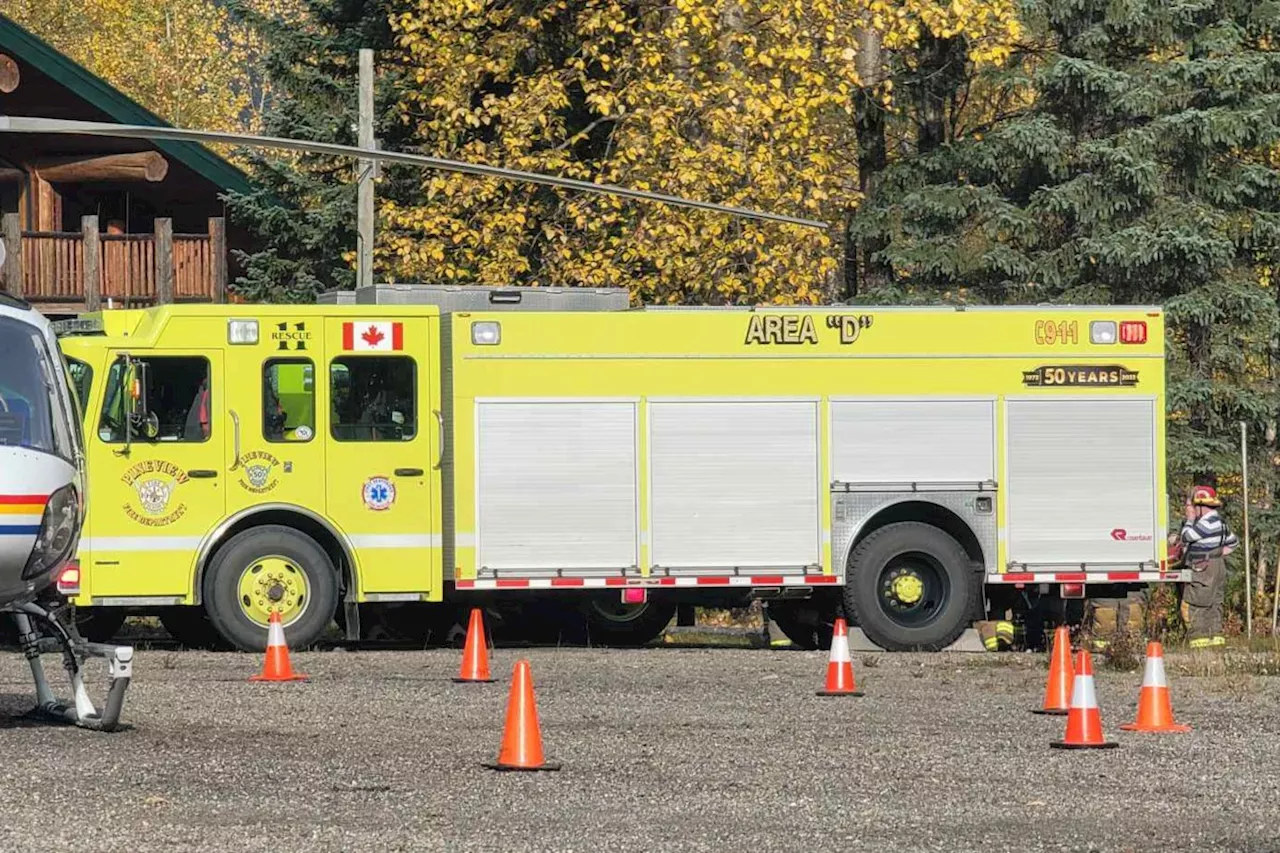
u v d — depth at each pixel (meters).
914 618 32.66
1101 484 33.09
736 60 46.62
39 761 17.59
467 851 13.88
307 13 53.94
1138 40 49.62
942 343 32.75
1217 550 36.06
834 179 46.56
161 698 23.16
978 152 49.62
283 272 49.84
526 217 45.47
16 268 50.34
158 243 50.69
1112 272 47.97
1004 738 20.56
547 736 20.27
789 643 37.59
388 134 49.94
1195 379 47.69
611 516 31.98
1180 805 16.39
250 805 15.54
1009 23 45.34
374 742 19.47
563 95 45.25
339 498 31.00
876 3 45.16
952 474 32.78
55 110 54.94
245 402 30.75
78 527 20.33
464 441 31.59
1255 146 48.50
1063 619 33.75
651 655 30.94
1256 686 26.73
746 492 32.31
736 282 44.03
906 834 14.87
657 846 14.19
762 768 18.11
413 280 45.59
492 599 32.38
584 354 31.94
